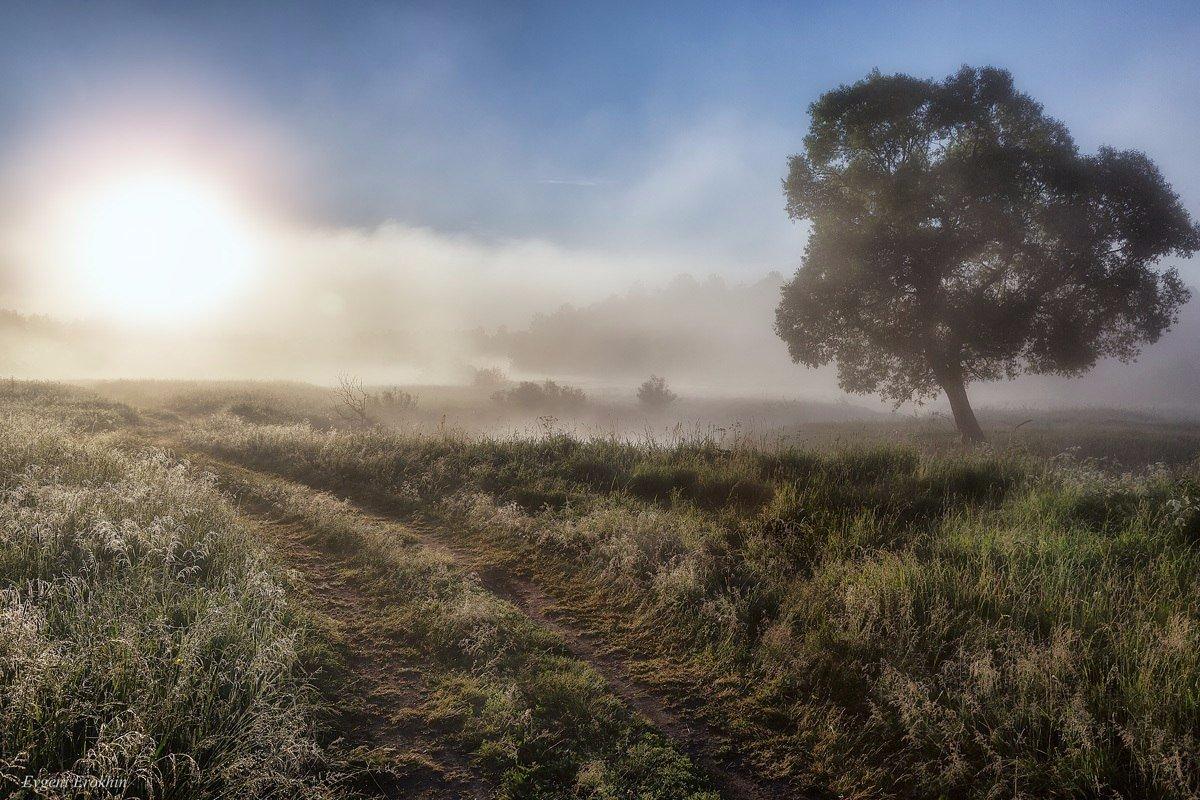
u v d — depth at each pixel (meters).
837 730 4.43
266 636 4.62
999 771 3.85
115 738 3.31
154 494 7.74
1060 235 21.39
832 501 8.92
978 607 5.61
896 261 22.69
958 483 9.77
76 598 4.84
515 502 9.84
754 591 6.40
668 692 4.94
